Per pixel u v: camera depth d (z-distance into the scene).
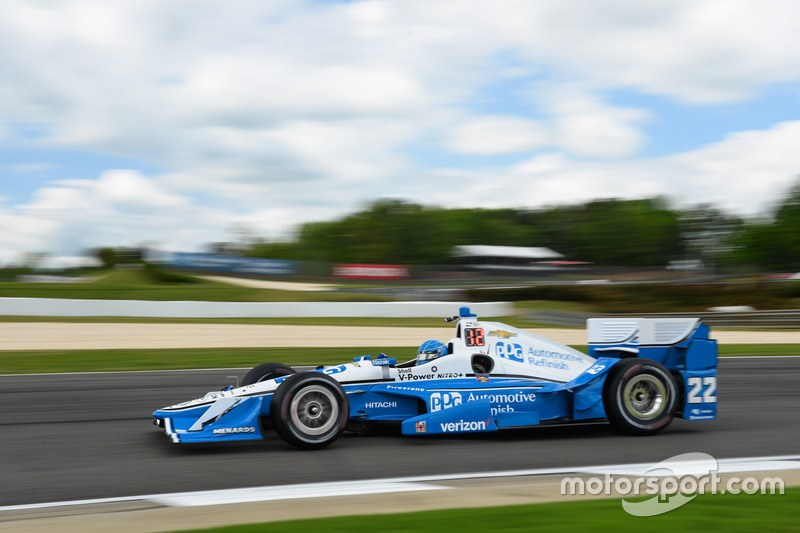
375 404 6.01
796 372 11.96
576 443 5.90
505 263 73.00
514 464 5.12
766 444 5.93
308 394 5.57
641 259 87.56
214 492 4.29
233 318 24.91
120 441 6.03
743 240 65.50
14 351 14.05
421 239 90.12
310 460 5.22
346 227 91.75
